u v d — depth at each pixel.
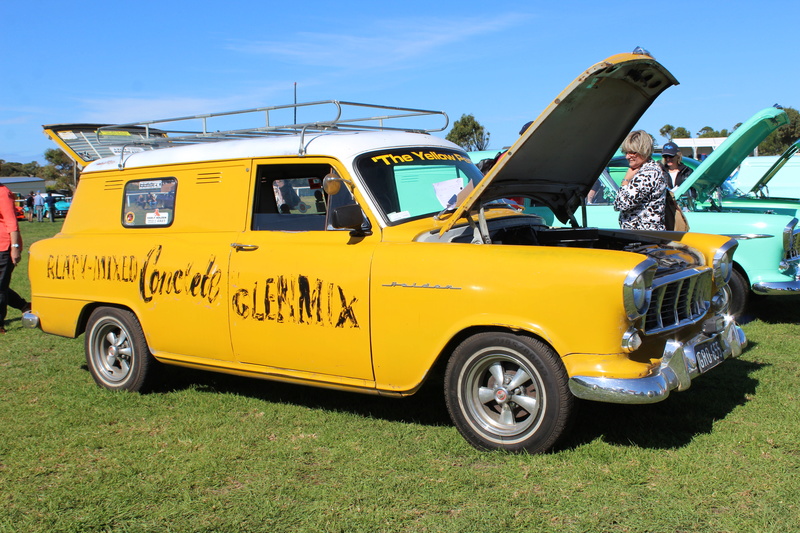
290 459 3.98
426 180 4.61
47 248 5.71
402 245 4.11
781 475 3.50
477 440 3.96
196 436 4.40
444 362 4.30
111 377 5.49
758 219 6.83
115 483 3.75
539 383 3.73
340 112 4.64
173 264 4.94
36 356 6.71
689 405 4.57
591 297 3.51
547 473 3.61
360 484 3.60
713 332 4.23
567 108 4.04
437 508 3.32
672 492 3.37
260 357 4.62
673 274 3.93
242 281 4.61
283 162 4.64
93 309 5.57
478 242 4.16
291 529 3.20
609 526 3.08
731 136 6.73
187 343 4.93
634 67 4.05
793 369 5.38
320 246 4.38
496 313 3.74
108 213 5.48
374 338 4.11
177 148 5.26
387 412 4.72
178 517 3.35
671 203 5.68
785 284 6.68
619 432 4.14
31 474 3.93
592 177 5.25
